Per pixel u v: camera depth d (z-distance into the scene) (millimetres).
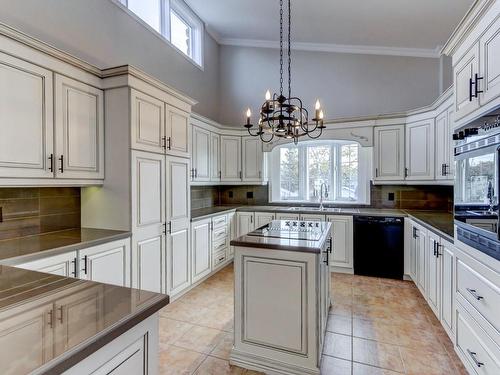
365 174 4547
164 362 2053
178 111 3129
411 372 1943
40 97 2010
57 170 2135
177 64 4086
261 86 5070
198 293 3303
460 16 3387
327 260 2523
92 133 2443
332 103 4699
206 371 1959
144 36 3480
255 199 5160
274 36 4711
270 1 3633
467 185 1795
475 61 1695
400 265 3752
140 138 2590
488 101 1534
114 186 2541
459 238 1931
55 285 1144
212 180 4461
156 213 2791
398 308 2914
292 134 2352
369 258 3887
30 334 758
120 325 817
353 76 4609
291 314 1903
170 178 2994
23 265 1699
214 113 5105
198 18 4535
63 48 2545
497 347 1467
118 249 2363
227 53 5250
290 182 5102
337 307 2938
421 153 3777
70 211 2615
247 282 2006
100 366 780
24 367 620
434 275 2617
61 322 826
